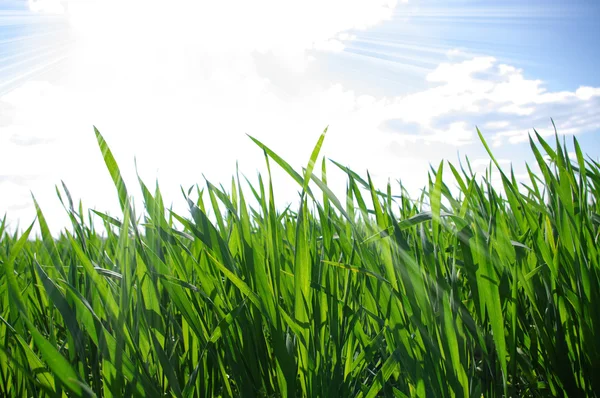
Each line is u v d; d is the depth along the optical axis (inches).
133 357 18.4
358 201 21.5
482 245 18.8
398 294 18.9
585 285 21.0
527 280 21.5
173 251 20.9
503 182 23.2
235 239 22.4
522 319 22.1
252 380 20.1
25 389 19.6
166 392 19.2
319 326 19.9
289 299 21.4
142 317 18.6
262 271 19.1
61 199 20.8
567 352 21.0
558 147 23.3
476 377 19.5
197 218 20.1
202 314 21.2
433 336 18.6
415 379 18.8
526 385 21.3
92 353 19.4
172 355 19.1
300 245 19.0
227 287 21.6
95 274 17.1
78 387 15.6
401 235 18.9
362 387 19.9
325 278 21.4
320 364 19.3
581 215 22.0
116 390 17.0
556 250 22.2
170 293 19.3
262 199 21.9
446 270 22.0
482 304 19.6
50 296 16.3
